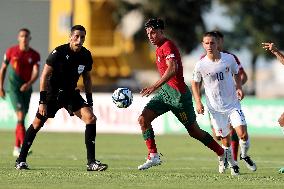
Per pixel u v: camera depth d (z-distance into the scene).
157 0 157.75
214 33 36.06
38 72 47.41
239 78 36.66
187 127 35.88
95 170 35.91
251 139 75.50
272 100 76.88
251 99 77.38
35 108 80.19
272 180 33.41
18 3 158.62
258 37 162.00
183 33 161.75
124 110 80.19
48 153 51.78
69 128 81.56
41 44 156.38
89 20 147.62
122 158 48.03
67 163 42.56
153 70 160.62
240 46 167.38
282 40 163.00
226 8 164.62
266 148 62.47
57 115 81.81
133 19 159.88
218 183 31.77
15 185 30.02
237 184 31.47
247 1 161.25
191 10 161.12
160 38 35.06
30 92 47.91
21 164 36.66
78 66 35.34
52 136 73.69
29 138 36.50
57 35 153.62
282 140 74.12
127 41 157.25
